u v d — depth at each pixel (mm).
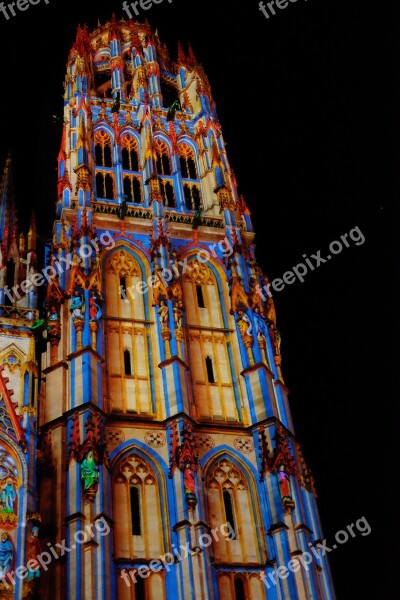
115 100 59750
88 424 38594
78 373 41250
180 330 45031
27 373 40219
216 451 41375
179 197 55156
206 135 60812
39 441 39188
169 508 38188
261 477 40312
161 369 43531
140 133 59438
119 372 43750
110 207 51844
